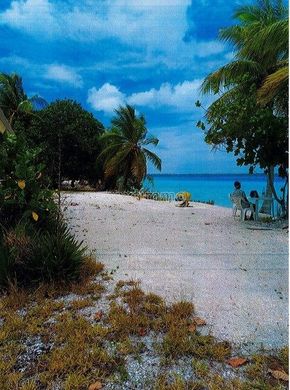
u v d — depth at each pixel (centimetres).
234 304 383
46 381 244
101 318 342
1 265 405
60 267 416
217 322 338
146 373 256
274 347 293
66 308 365
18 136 599
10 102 2866
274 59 1130
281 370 258
